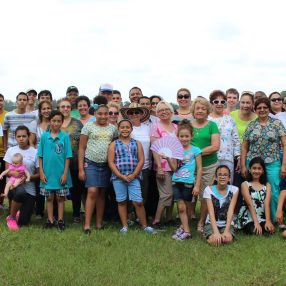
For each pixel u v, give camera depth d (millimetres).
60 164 8203
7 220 8258
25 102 9688
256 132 8289
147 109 8984
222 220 7621
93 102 10234
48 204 8336
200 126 8375
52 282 5461
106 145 8164
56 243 7145
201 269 6098
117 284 5461
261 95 10477
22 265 6078
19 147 8664
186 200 7812
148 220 9102
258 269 6039
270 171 8219
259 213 7988
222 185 7629
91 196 8047
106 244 7125
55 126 8242
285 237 7480
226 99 9336
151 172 8984
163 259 6438
